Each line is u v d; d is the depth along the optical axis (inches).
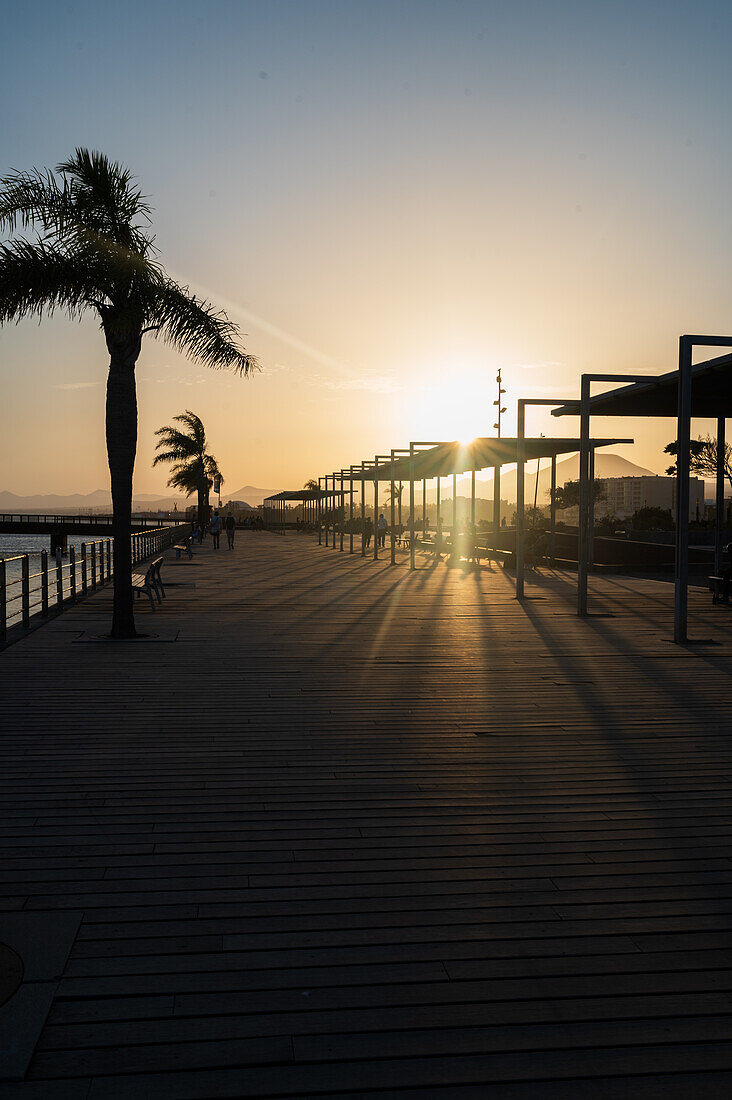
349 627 458.6
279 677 317.1
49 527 3223.4
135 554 903.1
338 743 226.2
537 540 1002.7
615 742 229.1
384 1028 101.0
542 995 108.1
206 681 308.3
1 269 365.7
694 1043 99.4
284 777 196.7
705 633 441.1
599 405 570.6
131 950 117.6
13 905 130.8
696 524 1419.8
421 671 331.3
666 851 154.9
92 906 130.8
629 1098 90.6
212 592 655.1
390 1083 92.1
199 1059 95.0
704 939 122.8
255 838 159.5
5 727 240.7
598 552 997.8
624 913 130.4
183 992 107.5
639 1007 105.9
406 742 227.9
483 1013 104.2
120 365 402.3
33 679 310.3
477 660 356.8
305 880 141.2
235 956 116.4
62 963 113.3
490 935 123.1
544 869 146.5
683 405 404.2
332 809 175.6
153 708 265.1
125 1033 99.2
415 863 148.6
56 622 471.2
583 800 182.4
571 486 2066.9
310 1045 97.8
